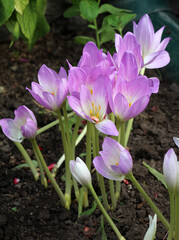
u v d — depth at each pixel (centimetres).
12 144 96
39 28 111
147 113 104
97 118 66
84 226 78
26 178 88
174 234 68
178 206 65
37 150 75
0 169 90
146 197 66
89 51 69
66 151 77
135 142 95
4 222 80
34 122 73
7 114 104
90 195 83
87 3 98
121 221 77
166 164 62
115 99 65
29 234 78
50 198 84
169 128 100
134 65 66
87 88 67
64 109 73
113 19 95
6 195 85
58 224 79
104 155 64
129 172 64
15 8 93
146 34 73
